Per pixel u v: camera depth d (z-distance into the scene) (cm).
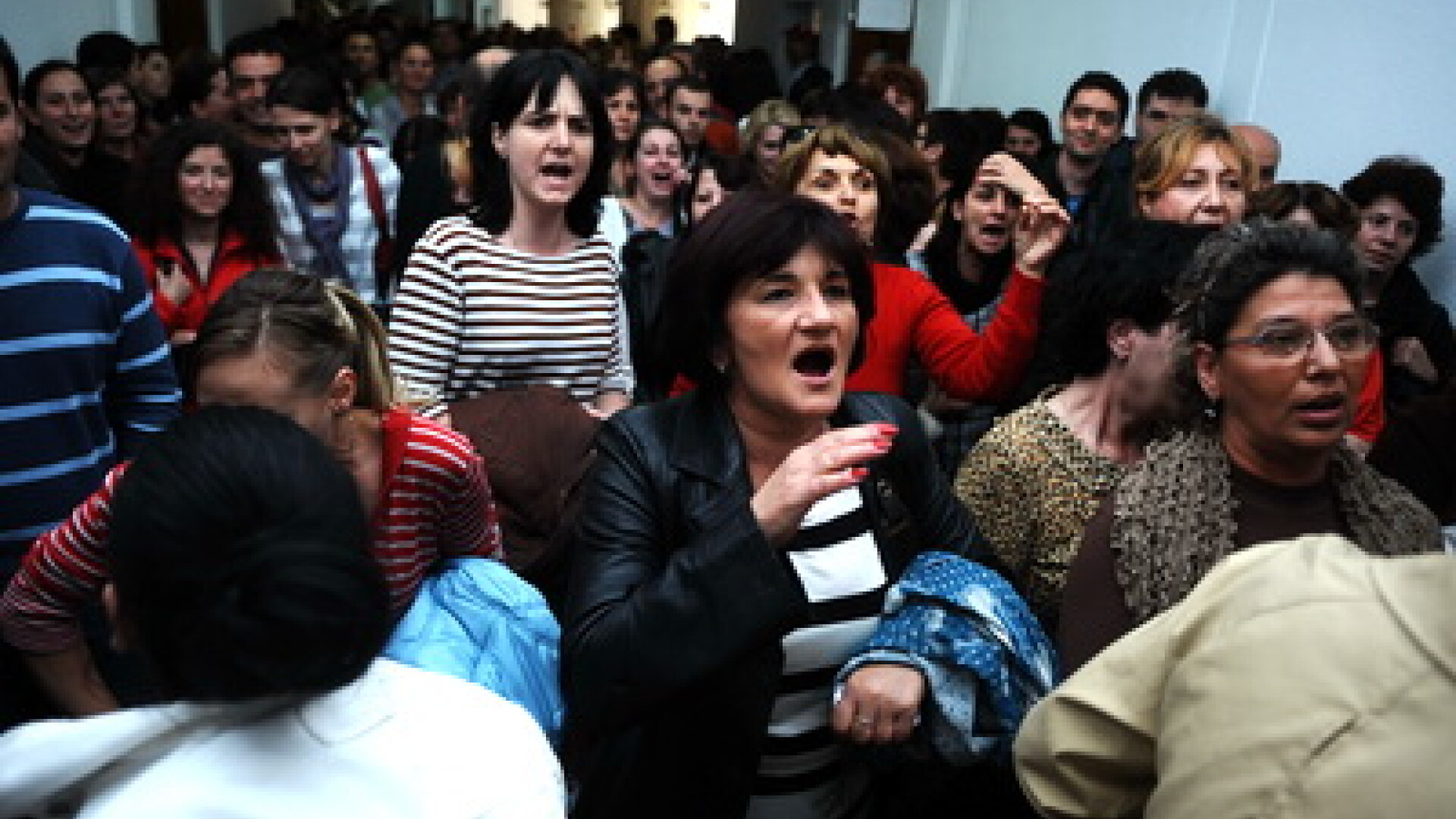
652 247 284
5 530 170
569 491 181
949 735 123
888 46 804
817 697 129
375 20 958
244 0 931
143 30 638
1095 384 159
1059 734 96
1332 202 247
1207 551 129
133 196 291
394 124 712
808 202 124
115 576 75
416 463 139
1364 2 359
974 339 213
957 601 125
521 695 129
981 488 159
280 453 78
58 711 168
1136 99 518
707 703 119
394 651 126
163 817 74
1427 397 192
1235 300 126
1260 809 70
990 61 683
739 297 123
